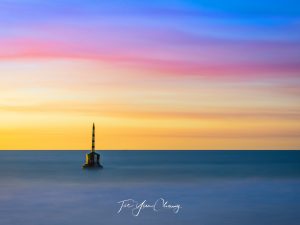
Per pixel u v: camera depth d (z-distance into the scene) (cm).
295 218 8444
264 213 8962
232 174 18712
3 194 11969
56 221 8175
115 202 10481
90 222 8075
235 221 8150
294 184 14425
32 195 11775
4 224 7931
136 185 14162
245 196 11538
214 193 12150
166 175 18238
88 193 12175
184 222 8062
